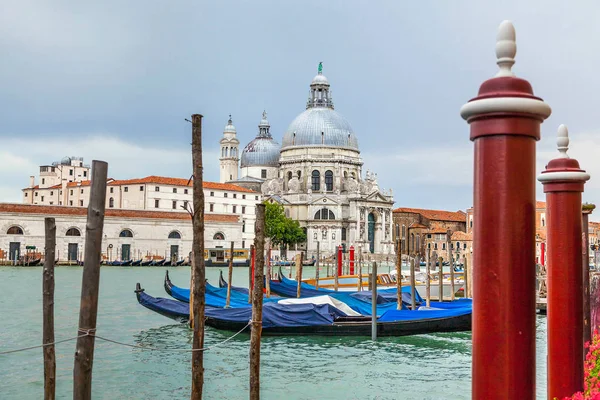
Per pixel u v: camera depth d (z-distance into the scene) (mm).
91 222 11328
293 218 138125
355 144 147625
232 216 118188
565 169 7156
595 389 7324
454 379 22844
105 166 11445
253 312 16578
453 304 35438
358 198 137375
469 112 4223
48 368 13703
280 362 25578
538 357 26297
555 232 7184
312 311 30641
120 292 53969
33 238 95438
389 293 43375
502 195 4102
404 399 20281
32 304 43719
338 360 25922
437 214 163750
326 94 153125
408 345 28984
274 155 157750
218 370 24125
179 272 87000
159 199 121062
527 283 4098
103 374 23250
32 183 160750
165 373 23500
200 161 15688
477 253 4215
